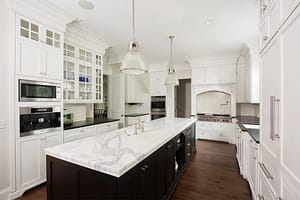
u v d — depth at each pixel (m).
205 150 4.29
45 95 2.48
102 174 1.18
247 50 4.07
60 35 2.71
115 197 1.12
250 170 2.32
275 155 1.21
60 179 1.42
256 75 3.81
